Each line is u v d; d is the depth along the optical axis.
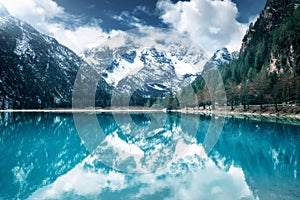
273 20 160.75
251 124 53.81
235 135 39.03
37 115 91.19
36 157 24.06
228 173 16.73
